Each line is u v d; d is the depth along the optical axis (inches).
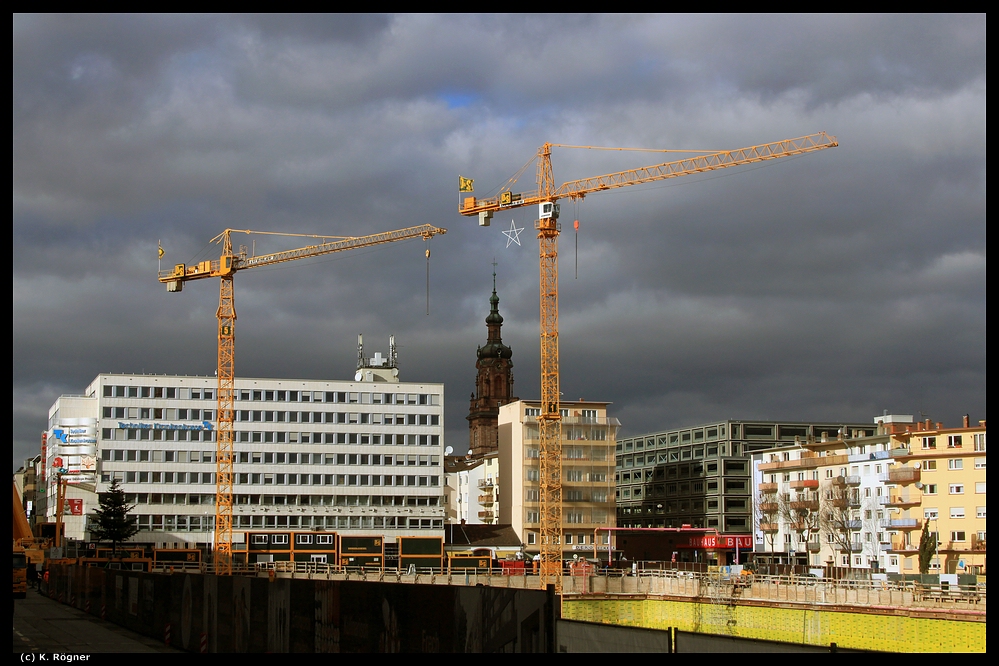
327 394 7829.7
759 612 4264.3
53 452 7824.8
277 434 7691.9
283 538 7426.2
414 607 1397.6
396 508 7800.2
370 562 7583.7
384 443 7864.2
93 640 2347.4
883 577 5423.2
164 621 2330.2
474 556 7628.0
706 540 7691.9
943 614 3427.7
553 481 7190.0
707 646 1045.2
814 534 7253.9
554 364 7012.8
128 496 7406.5
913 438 6353.3
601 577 5334.6
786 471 7711.6
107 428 7436.0
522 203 7194.9
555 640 1138.0
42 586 4697.3
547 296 7057.1
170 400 7583.7
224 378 7696.9
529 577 5698.8
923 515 6245.1
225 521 7396.7
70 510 7465.6
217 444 7480.3
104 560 6279.5
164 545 7406.5
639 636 1085.1
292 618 1713.8
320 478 7716.5
